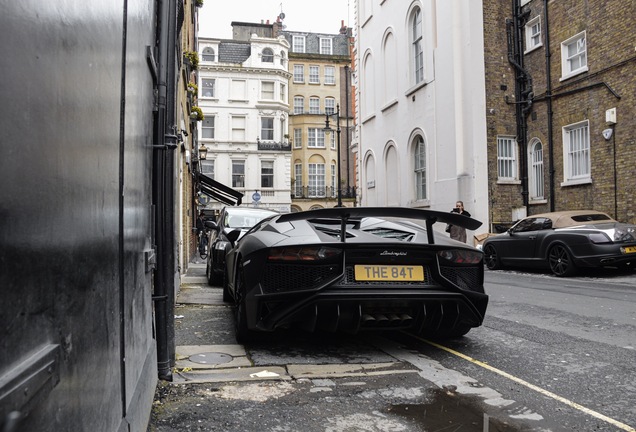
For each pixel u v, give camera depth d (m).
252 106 45.62
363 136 25.64
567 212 11.43
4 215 0.85
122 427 1.85
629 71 12.96
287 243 4.07
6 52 0.85
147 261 2.90
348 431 2.67
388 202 22.78
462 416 2.88
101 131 1.56
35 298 0.99
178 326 5.45
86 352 1.37
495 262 12.90
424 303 4.05
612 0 13.45
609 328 5.36
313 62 51.62
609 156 13.65
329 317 3.95
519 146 17.16
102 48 1.57
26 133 0.94
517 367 3.90
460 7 17.11
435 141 18.33
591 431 2.69
